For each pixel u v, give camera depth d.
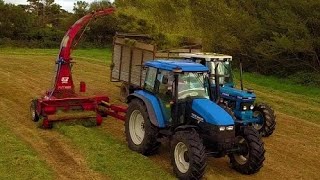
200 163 7.32
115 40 15.23
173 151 7.83
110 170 7.91
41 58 28.64
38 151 8.86
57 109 10.97
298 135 11.54
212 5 25.75
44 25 49.91
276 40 21.05
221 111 7.88
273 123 10.84
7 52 33.81
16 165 7.80
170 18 27.55
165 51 13.77
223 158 9.18
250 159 7.97
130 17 28.77
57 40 43.41
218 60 11.17
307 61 22.22
